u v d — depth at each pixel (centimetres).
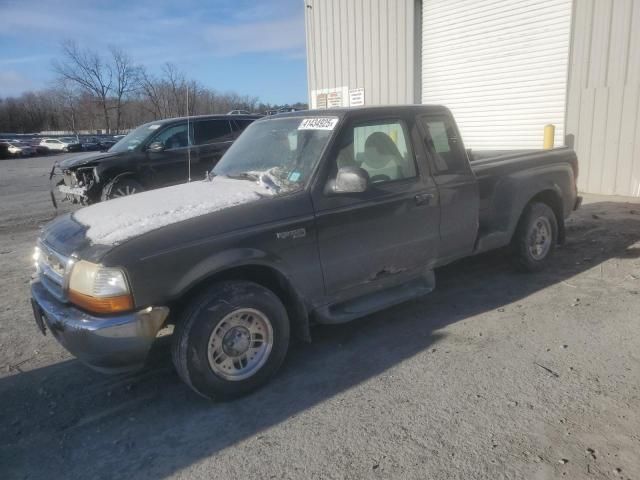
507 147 1233
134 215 355
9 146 4188
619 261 597
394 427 306
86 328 305
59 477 282
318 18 1614
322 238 378
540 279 552
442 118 469
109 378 388
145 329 312
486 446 284
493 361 379
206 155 1064
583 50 1019
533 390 337
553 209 590
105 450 303
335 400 340
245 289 343
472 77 1277
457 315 469
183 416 333
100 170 963
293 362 397
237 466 281
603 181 1027
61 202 1291
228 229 339
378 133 420
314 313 394
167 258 317
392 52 1420
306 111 447
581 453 274
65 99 7556
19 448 309
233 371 345
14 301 561
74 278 319
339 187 371
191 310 329
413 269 446
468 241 483
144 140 1023
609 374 352
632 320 436
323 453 287
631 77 956
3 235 920
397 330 444
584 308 467
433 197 443
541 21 1106
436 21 1334
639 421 300
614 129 995
